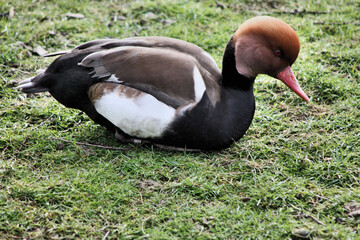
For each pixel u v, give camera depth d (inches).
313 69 373.1
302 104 338.0
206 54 297.4
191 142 268.1
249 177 259.1
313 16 480.1
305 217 231.8
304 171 263.4
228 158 275.1
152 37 295.6
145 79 259.0
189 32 443.8
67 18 460.8
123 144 286.8
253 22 275.1
